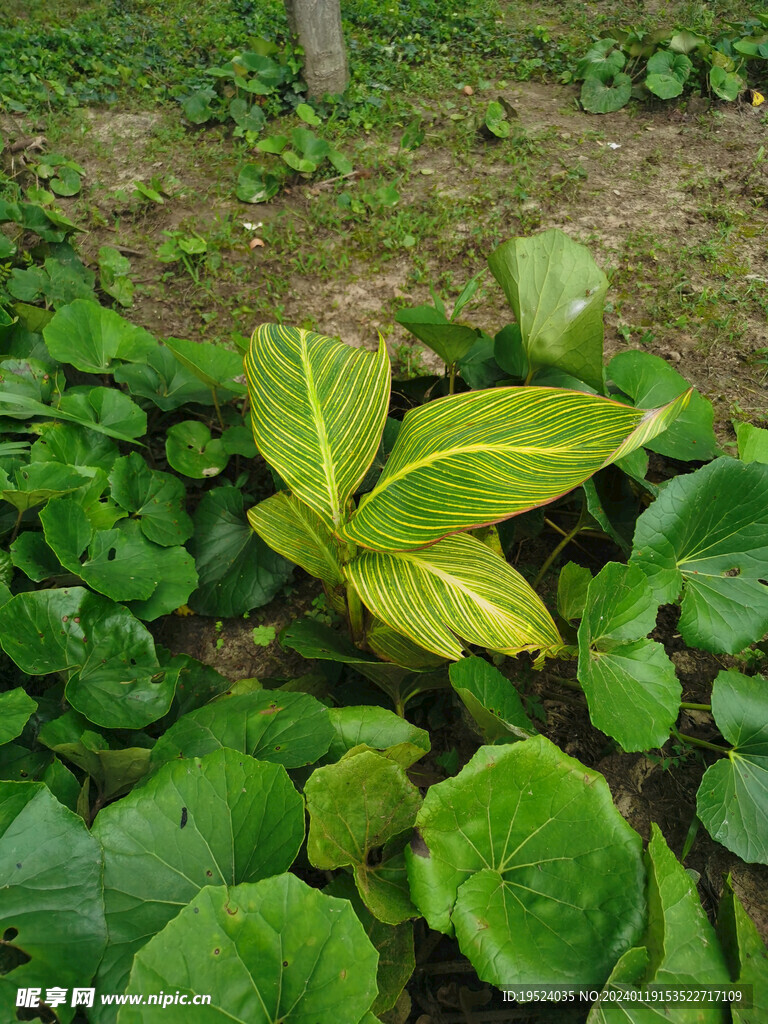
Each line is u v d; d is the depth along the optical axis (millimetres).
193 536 1066
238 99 2078
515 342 1095
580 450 746
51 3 2877
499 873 646
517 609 802
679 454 1015
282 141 1869
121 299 1493
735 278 1568
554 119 2166
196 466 1103
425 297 1545
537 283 953
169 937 539
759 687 840
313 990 541
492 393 823
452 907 613
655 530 885
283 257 1638
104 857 614
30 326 1290
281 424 847
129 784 758
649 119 2156
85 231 1559
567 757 681
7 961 556
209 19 2748
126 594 878
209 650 1026
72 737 760
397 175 1907
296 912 565
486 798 656
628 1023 567
